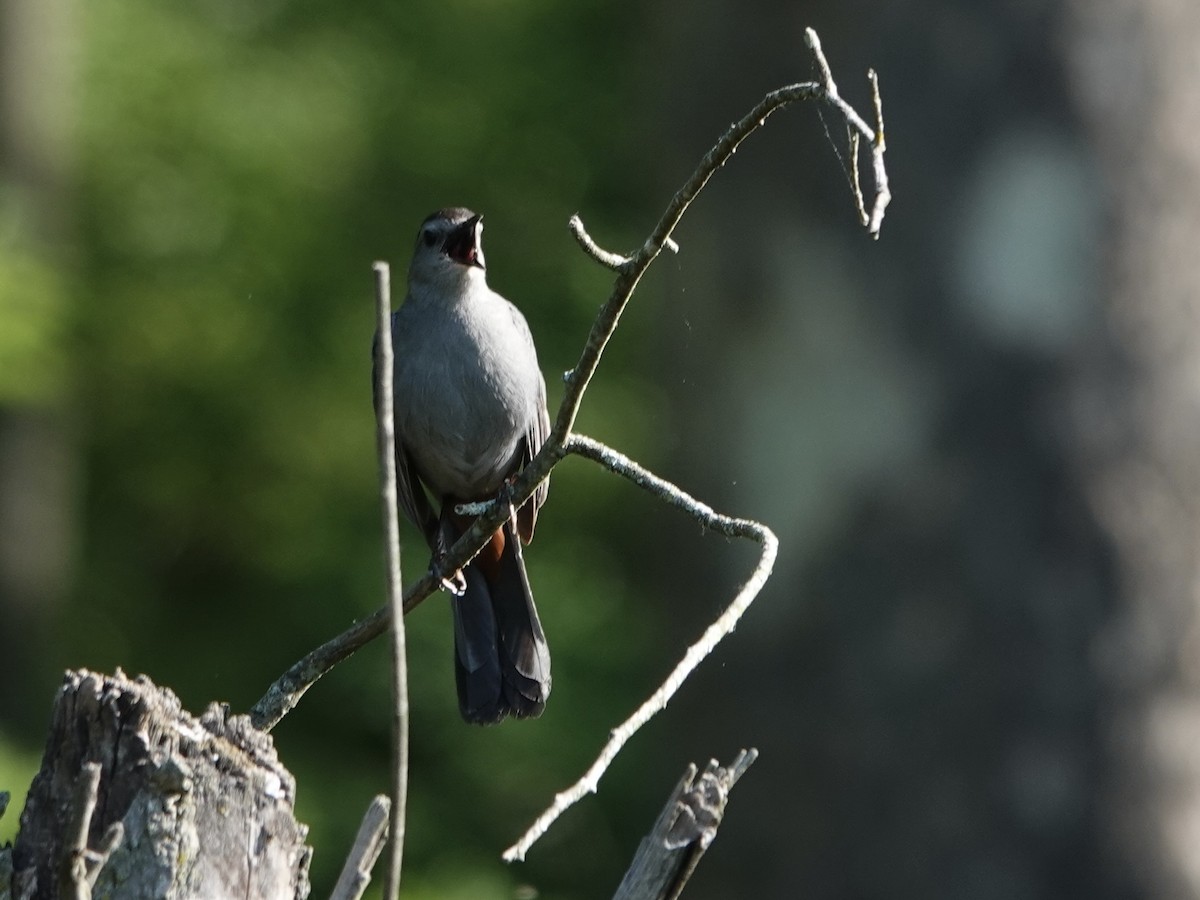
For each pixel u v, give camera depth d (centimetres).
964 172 1014
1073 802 996
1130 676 992
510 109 2492
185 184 2411
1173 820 991
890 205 1028
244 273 2427
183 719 471
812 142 1058
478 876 1883
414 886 1773
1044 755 998
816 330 1057
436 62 2505
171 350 2442
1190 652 994
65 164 2159
